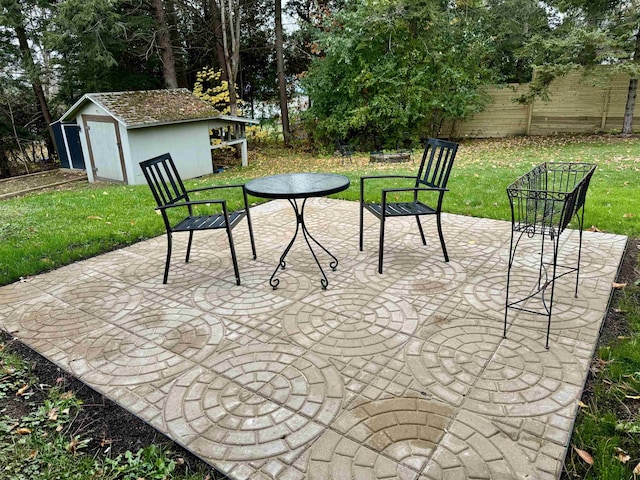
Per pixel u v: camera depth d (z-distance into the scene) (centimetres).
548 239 406
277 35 1441
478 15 1342
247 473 170
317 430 189
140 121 984
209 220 360
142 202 644
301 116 1426
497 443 179
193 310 304
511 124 1342
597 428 184
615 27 1045
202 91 1546
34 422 201
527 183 272
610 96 1203
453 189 628
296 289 330
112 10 1222
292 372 230
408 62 1212
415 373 225
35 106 1455
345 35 1208
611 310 283
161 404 211
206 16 1535
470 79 1234
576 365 227
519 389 210
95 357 252
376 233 454
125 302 321
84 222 531
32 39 1302
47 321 297
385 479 164
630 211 475
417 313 287
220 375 231
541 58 1108
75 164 1257
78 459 180
